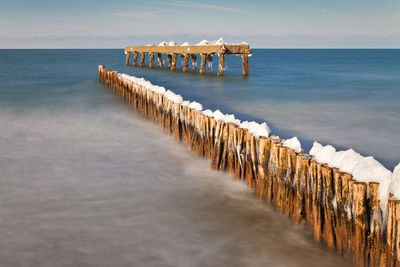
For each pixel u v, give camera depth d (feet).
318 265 13.23
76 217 16.71
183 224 16.19
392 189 11.25
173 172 22.62
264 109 47.32
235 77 92.63
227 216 16.89
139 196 19.12
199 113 24.90
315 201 14.26
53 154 26.53
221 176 21.58
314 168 14.23
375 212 11.91
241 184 20.01
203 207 17.83
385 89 68.59
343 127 37.04
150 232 15.51
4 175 22.06
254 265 13.32
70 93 61.87
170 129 31.48
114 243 14.62
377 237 11.94
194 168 23.16
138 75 98.53
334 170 13.44
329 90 67.26
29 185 20.48
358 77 95.04
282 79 88.28
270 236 15.15
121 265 13.26
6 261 13.33
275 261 13.53
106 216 16.87
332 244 13.87
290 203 15.98
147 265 13.30
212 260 13.64
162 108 33.58
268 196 17.43
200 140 24.49
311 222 14.89
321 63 179.42
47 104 49.90
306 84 77.20
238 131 19.52
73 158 25.59
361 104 51.39
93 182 21.06
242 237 15.14
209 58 113.29
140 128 34.58
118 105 48.52
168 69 122.93
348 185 12.57
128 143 29.40
